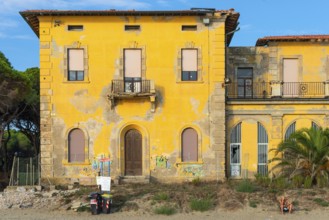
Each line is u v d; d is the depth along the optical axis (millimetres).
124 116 36750
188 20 37188
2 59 47281
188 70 37156
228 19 37688
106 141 36688
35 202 31828
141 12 36531
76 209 30250
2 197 32656
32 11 36344
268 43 40562
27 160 38625
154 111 36812
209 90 36969
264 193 31953
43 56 36750
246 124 37906
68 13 36562
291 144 33938
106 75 36844
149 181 36406
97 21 37062
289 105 37781
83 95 36750
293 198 30984
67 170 36562
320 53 40312
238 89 40594
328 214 28641
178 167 36719
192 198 31266
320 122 37750
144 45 37031
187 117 36875
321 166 33469
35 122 55625
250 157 37750
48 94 36688
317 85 40031
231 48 40781
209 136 36875
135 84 36844
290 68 40406
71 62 37000
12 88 43844
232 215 28750
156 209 29516
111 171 36594
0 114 48938
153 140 36750
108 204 29562
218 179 36594
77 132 36812
